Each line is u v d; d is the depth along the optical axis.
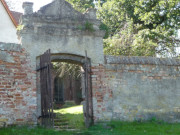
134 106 9.09
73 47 8.68
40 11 8.46
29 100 7.76
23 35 8.04
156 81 9.55
